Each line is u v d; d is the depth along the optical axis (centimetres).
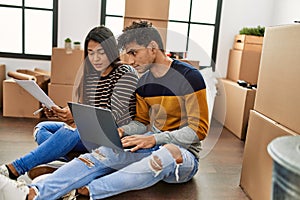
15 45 346
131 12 264
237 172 199
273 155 71
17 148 214
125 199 157
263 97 159
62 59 288
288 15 306
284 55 141
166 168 152
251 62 302
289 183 67
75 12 335
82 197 152
